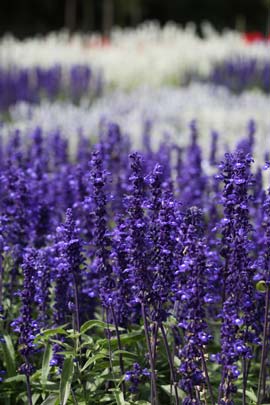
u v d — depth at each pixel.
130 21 67.75
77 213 9.69
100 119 18.47
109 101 24.56
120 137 13.34
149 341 6.52
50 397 6.72
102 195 6.99
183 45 34.94
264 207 6.61
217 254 8.60
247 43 35.94
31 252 7.23
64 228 6.76
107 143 13.00
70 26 66.81
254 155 15.23
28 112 21.53
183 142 17.86
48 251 8.19
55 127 19.14
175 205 6.53
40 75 26.83
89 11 66.81
